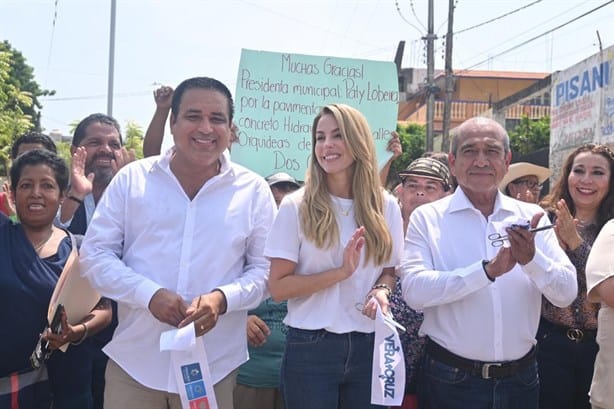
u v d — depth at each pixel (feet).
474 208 11.06
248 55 15.85
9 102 59.88
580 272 12.65
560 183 14.53
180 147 10.20
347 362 10.18
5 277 10.72
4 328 10.69
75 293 10.99
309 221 10.19
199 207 10.28
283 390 10.46
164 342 9.09
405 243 11.29
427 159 14.94
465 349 10.53
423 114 131.34
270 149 15.80
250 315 13.15
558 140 41.14
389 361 9.75
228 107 10.54
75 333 11.15
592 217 14.02
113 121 15.80
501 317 10.51
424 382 11.15
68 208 13.94
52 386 11.86
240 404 13.48
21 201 11.36
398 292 12.30
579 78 37.96
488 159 10.80
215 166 10.57
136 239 10.22
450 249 11.00
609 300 10.43
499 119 80.74
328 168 10.33
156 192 10.30
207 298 9.53
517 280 10.69
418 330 11.98
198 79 10.45
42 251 11.46
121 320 10.34
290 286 10.06
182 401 9.48
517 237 9.60
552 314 12.68
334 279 9.94
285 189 14.74
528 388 10.76
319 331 10.14
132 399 10.00
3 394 10.81
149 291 9.52
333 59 16.10
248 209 10.59
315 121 10.69
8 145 58.34
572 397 12.71
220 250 10.21
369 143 10.52
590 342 12.60
